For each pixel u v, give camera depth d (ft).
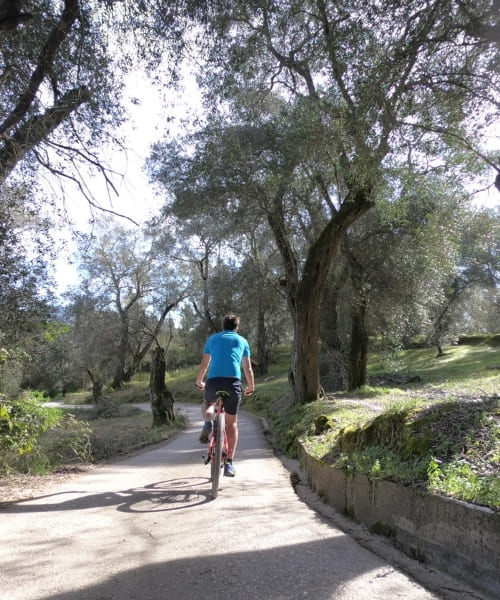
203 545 11.78
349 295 65.62
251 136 44.73
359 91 25.29
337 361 77.51
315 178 49.49
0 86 27.25
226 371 18.20
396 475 13.14
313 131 36.01
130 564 10.59
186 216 52.24
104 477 23.12
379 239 62.13
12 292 33.83
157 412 64.64
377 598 8.77
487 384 41.81
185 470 24.40
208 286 103.14
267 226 63.10
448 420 15.34
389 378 86.02
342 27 26.30
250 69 37.45
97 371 157.48
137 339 173.27
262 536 12.45
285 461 29.60
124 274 151.74
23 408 24.31
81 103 30.78
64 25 28.53
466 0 21.49
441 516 10.55
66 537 12.64
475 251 58.70
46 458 27.37
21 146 28.66
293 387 53.36
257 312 92.73
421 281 61.98
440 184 38.78
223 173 46.83
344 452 18.90
